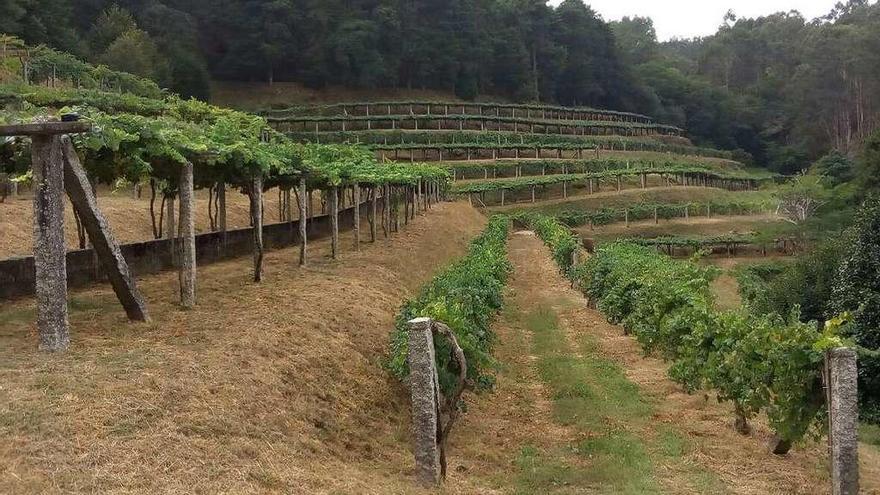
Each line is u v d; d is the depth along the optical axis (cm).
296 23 8294
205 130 1325
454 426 920
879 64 8356
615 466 796
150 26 7106
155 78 5841
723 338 970
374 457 798
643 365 1348
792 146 9112
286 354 914
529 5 10194
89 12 6912
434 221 3177
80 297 1173
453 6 9212
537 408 1044
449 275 1420
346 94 8381
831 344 745
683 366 1077
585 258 2695
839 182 5606
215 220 2041
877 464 943
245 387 774
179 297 1206
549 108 8512
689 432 945
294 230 2173
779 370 796
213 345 876
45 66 3778
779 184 7406
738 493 738
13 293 1150
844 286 1568
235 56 8044
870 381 1325
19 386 679
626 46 12750
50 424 602
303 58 8275
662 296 1288
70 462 559
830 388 736
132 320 994
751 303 2231
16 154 991
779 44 12031
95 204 917
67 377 710
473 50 9188
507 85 9631
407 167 2839
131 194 2488
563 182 5712
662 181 6519
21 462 545
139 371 746
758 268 3997
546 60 9981
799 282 2094
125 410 653
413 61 8844
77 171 873
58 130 796
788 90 9869
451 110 8038
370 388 970
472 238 3306
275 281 1409
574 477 765
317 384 884
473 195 5325
